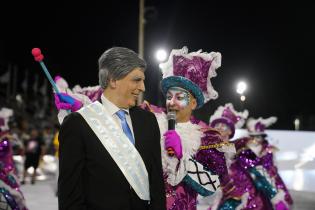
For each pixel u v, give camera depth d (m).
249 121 7.73
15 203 7.39
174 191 4.34
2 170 7.30
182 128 4.43
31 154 14.60
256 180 7.18
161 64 4.71
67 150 2.96
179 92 4.49
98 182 2.95
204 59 4.56
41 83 38.78
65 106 4.11
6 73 30.64
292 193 12.30
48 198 11.84
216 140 4.53
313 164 10.42
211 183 4.33
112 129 3.03
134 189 3.00
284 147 10.55
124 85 3.09
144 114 3.18
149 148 3.09
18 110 26.09
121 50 3.13
